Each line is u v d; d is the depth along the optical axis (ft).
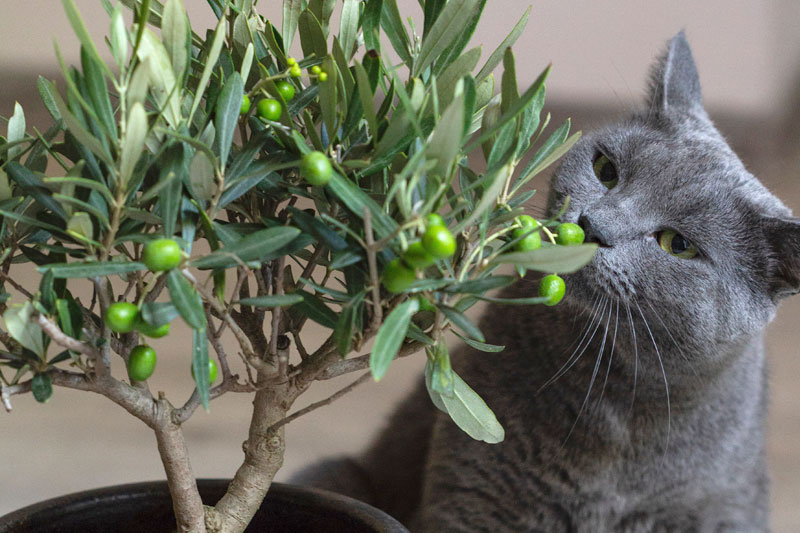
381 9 2.12
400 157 2.07
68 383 2.09
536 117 2.15
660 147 4.00
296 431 5.85
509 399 4.13
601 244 3.68
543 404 4.06
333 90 2.00
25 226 2.16
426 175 2.01
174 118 1.95
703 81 13.06
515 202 2.19
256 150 2.02
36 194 1.95
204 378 1.91
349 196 1.82
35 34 11.62
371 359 1.72
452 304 2.01
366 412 6.26
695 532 4.29
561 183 4.14
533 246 2.05
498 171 1.88
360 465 5.03
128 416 6.03
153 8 2.15
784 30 13.03
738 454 4.20
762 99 13.15
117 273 1.91
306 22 2.15
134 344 2.29
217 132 1.94
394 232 1.75
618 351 3.94
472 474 4.13
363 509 2.51
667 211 3.78
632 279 3.71
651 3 11.98
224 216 3.00
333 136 2.06
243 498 2.48
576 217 3.88
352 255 1.92
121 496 2.54
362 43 2.32
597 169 4.16
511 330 4.26
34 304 1.83
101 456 5.24
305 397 6.49
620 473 4.07
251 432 2.46
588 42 11.71
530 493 4.12
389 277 1.77
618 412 4.00
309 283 1.97
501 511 4.17
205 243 6.66
